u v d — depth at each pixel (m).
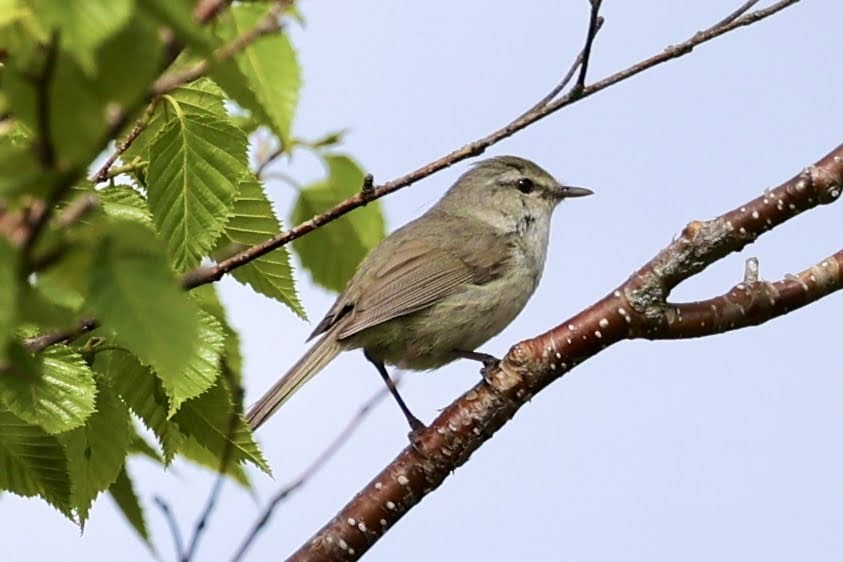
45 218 4.54
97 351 10.01
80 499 10.20
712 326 10.74
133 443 11.31
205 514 8.52
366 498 10.71
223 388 10.17
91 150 4.48
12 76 4.47
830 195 10.54
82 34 4.11
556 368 10.71
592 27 9.53
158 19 4.32
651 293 10.56
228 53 5.88
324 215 9.70
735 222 10.48
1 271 4.52
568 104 9.80
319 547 10.59
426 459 10.72
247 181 10.95
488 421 10.73
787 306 10.81
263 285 11.38
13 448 9.77
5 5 4.54
